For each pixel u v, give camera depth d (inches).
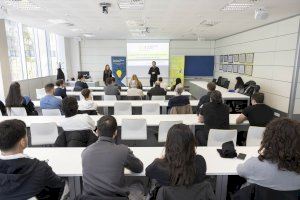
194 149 54.1
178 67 486.3
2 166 53.0
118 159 63.4
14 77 298.7
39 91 271.6
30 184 53.9
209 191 53.0
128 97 253.1
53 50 437.1
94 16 247.8
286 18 243.0
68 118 101.3
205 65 494.6
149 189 78.2
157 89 241.0
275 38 265.7
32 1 186.5
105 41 498.3
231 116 157.1
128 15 240.4
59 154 89.5
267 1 178.1
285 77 246.7
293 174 51.9
